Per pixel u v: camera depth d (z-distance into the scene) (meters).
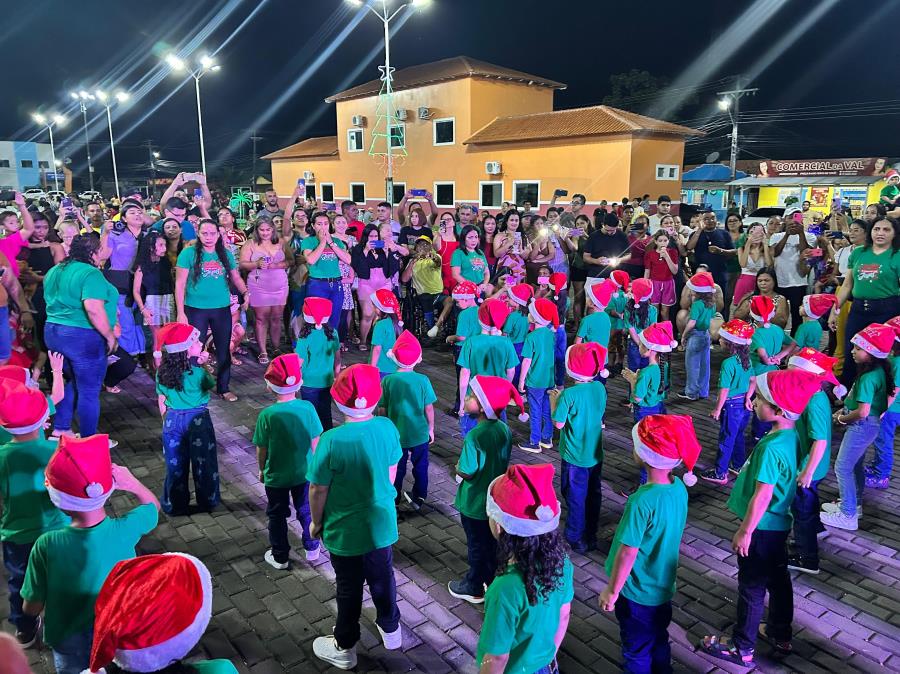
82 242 5.51
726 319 10.84
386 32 19.59
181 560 1.95
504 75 25.77
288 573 4.34
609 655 3.58
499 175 24.70
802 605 4.06
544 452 6.27
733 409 5.56
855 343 4.81
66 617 2.72
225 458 6.08
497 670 2.34
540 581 2.37
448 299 9.89
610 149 21.23
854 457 4.88
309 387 5.84
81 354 5.56
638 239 10.46
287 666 3.46
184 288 7.05
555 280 7.66
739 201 32.22
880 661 3.57
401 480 5.12
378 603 3.51
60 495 2.65
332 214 10.12
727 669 3.49
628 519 2.94
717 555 4.61
